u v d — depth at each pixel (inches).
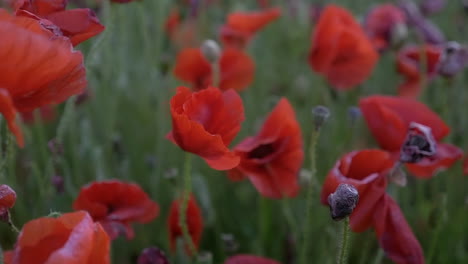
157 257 38.7
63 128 39.5
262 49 63.2
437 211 41.3
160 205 48.4
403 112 40.0
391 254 36.1
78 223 29.5
